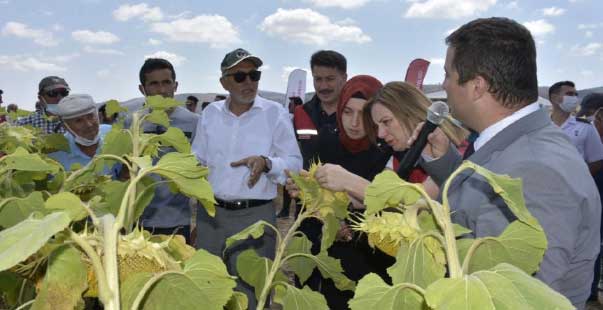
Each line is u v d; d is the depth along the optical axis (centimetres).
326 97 445
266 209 416
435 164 212
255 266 184
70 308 88
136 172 139
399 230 107
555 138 154
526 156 147
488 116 165
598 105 741
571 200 138
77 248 94
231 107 427
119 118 182
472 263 106
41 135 216
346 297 319
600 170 595
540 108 164
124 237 95
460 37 167
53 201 98
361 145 344
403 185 100
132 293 94
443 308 72
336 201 192
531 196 138
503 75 159
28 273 100
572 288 151
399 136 262
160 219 418
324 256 179
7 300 124
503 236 101
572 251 137
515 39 160
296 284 369
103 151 156
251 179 382
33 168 139
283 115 429
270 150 420
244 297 125
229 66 403
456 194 164
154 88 449
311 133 441
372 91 337
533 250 101
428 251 105
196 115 475
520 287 74
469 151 188
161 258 96
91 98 304
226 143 415
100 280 81
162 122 161
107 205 144
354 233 283
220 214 413
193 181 106
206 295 96
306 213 188
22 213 121
